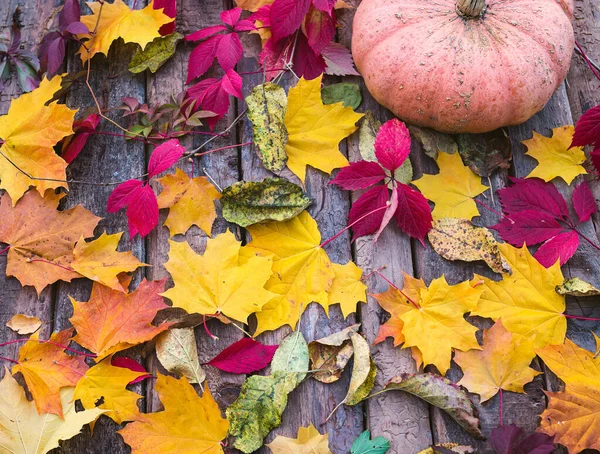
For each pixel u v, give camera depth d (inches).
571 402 37.7
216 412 37.4
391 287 40.2
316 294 40.4
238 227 41.8
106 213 42.1
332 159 42.8
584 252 41.9
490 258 40.9
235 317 39.0
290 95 42.6
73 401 37.9
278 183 41.1
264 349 39.1
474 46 40.6
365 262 41.4
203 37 43.8
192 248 41.4
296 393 39.1
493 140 43.9
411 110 41.9
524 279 40.2
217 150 43.2
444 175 42.8
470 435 38.6
